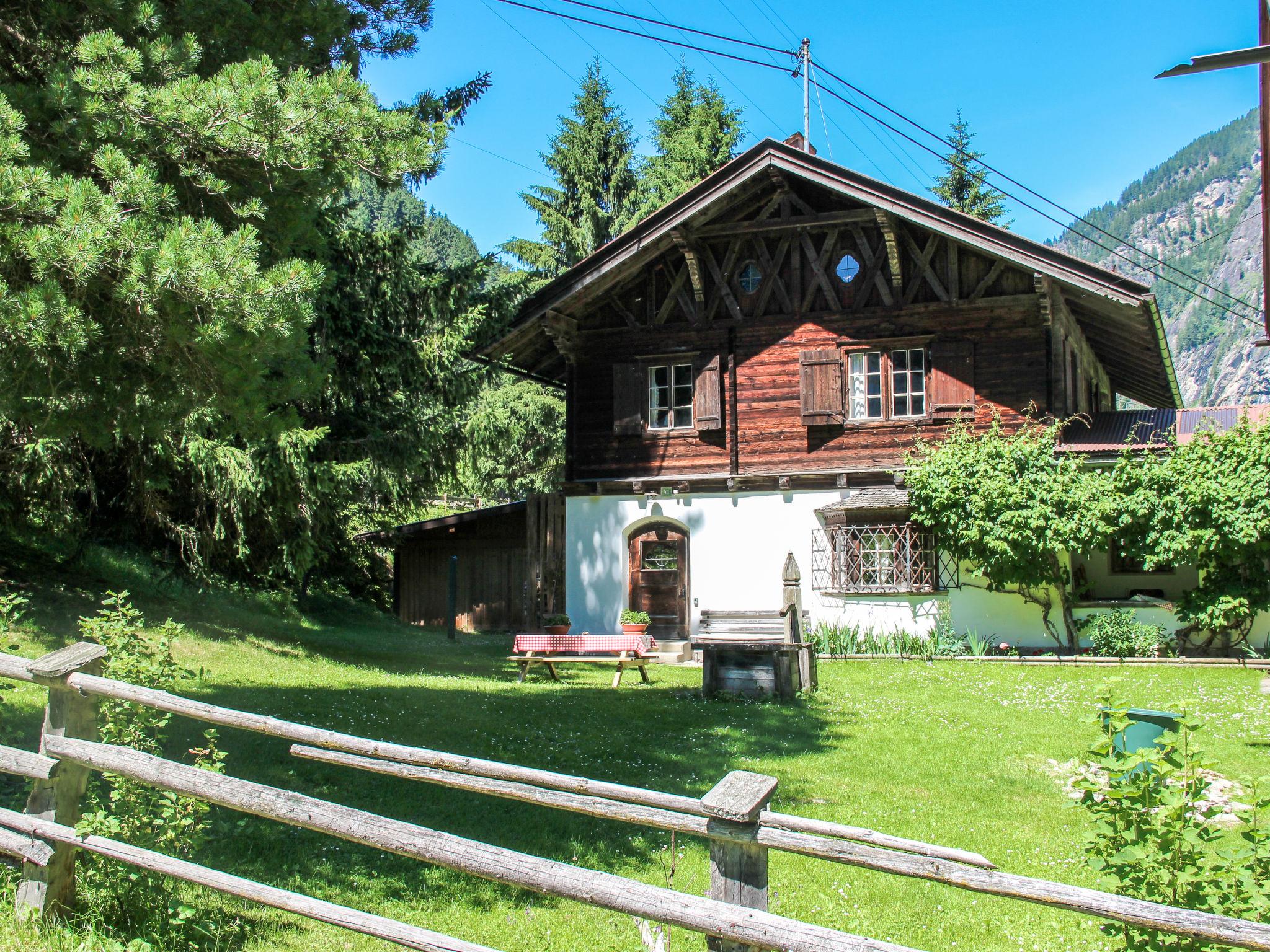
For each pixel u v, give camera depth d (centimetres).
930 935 585
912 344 1923
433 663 1678
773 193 1994
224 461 1432
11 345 659
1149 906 303
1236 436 1605
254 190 804
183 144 740
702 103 3784
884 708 1258
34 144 730
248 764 812
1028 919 605
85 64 733
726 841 370
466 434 2130
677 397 2086
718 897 370
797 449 1977
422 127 824
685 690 1431
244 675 1235
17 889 494
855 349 1961
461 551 2612
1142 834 455
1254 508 1561
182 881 548
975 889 325
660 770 931
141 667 571
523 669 1570
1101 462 1712
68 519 1485
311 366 823
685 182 3569
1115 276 1661
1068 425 1917
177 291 666
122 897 502
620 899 354
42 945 448
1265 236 1544
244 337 687
